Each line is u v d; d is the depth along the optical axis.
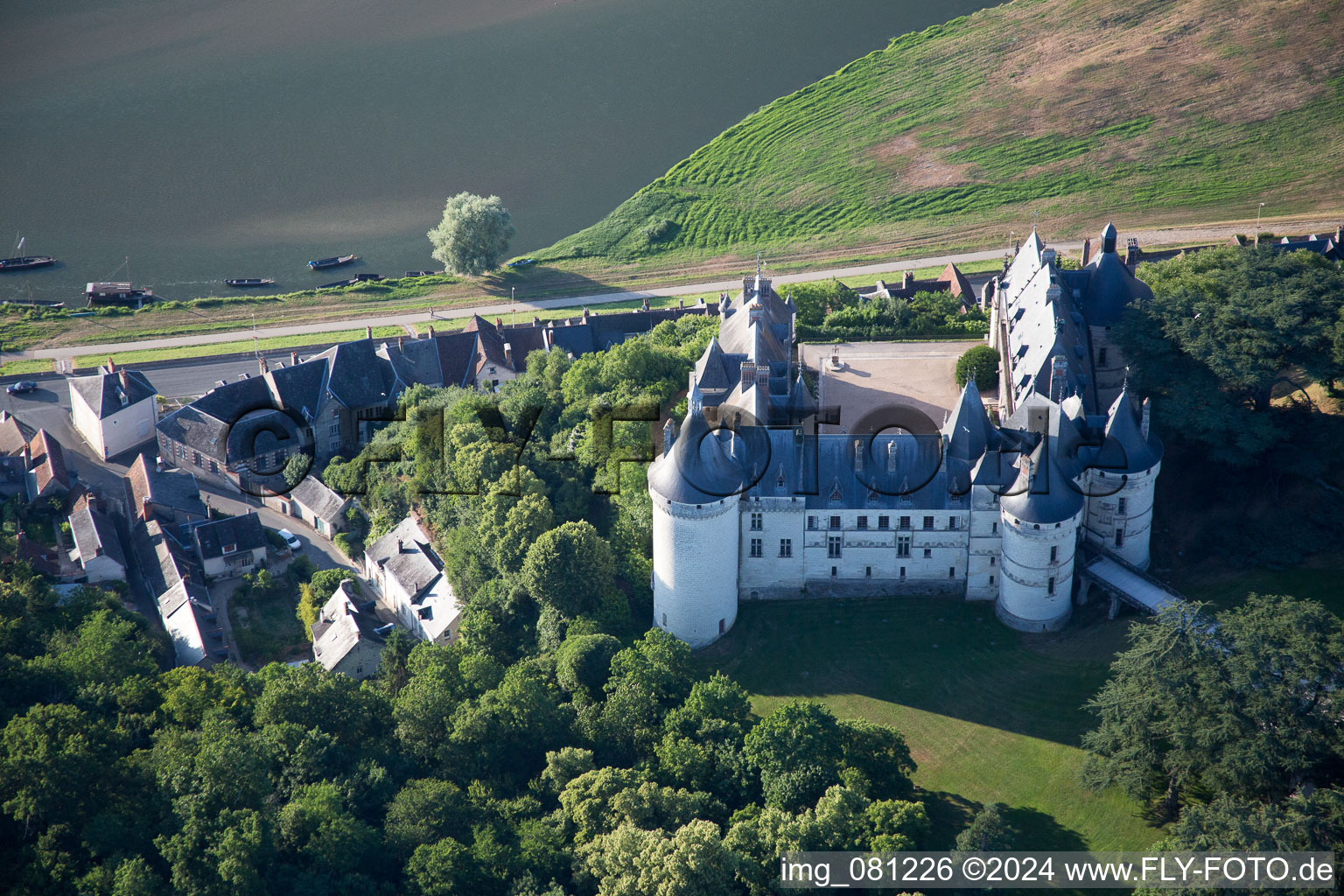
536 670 139.62
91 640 139.62
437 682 133.88
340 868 110.06
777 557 147.00
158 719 131.12
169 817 113.44
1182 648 111.12
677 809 113.69
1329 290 146.50
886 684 135.75
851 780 115.56
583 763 121.25
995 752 125.69
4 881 110.19
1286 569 140.88
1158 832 114.06
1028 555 136.62
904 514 143.00
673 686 132.50
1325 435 145.00
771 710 133.75
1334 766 108.38
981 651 138.62
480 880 108.12
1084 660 135.12
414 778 124.88
